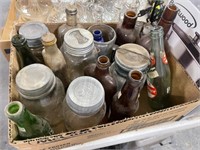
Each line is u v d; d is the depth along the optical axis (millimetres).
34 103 513
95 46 616
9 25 772
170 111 554
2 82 820
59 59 566
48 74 507
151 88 658
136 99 527
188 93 608
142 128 620
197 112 625
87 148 592
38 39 598
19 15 819
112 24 703
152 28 613
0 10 944
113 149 933
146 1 799
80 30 589
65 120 543
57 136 473
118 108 542
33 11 824
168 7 602
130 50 600
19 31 611
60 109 576
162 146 1121
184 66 643
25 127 456
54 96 537
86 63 587
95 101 470
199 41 586
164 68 648
